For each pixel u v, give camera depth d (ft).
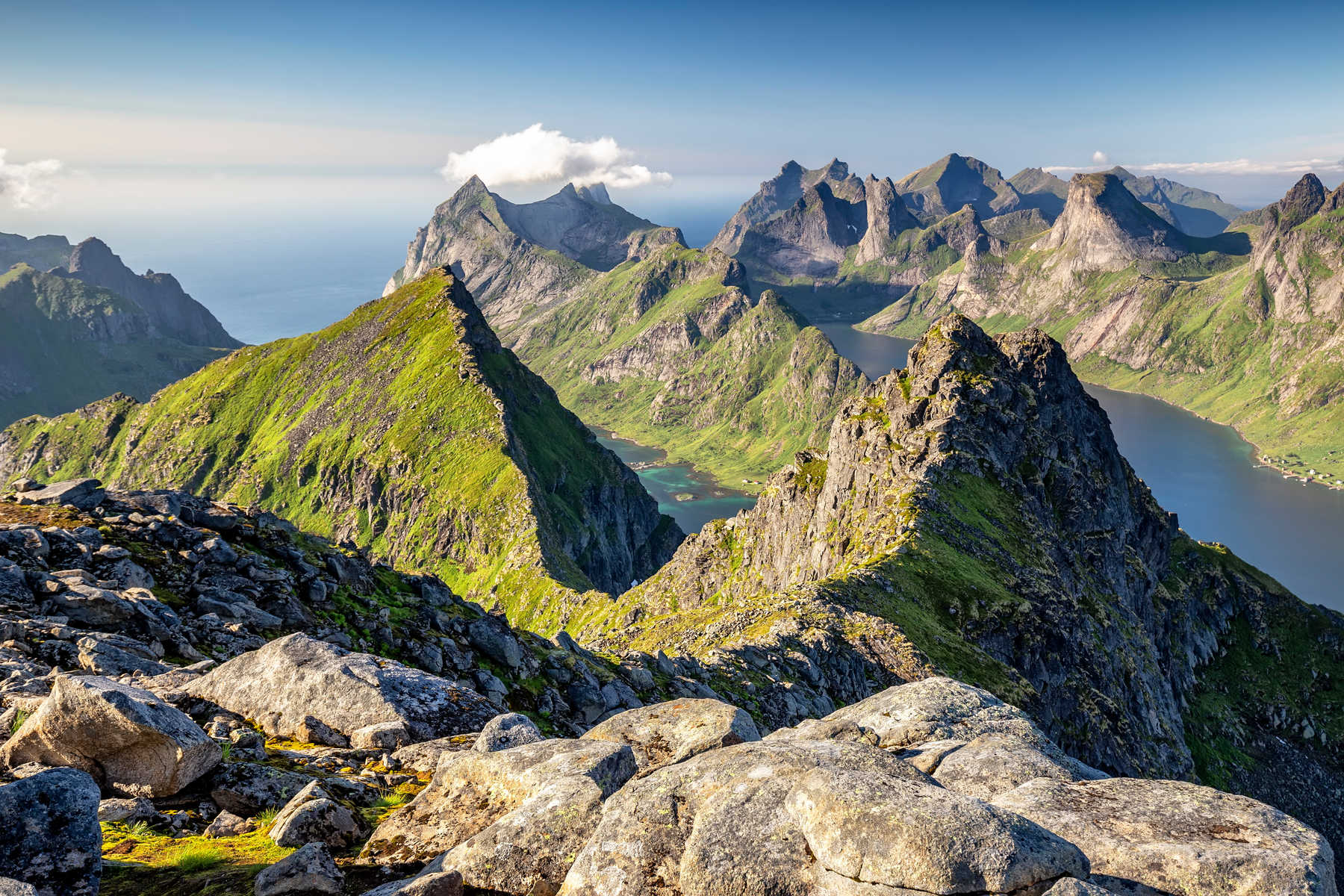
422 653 120.26
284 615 116.37
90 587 99.19
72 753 59.16
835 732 63.00
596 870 42.32
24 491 130.00
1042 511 542.16
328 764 71.97
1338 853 571.28
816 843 39.50
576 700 132.87
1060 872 36.86
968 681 332.60
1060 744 358.64
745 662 249.34
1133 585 592.19
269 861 50.34
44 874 41.19
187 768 59.62
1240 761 636.07
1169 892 37.60
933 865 36.17
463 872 46.24
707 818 42.24
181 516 131.64
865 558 461.78
